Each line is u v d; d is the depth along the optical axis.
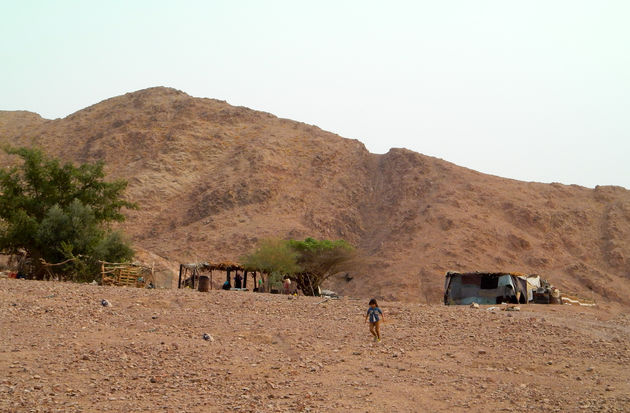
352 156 110.62
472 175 99.00
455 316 18.64
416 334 15.24
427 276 69.56
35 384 8.60
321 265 47.72
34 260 31.98
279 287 41.12
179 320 15.16
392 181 101.12
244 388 9.17
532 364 11.73
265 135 112.06
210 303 18.84
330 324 16.28
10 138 115.62
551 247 79.81
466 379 10.37
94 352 10.76
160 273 40.31
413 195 94.81
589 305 42.25
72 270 30.17
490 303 35.72
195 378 9.62
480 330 15.94
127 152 105.69
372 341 14.12
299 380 9.92
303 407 8.17
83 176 35.97
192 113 118.25
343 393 9.14
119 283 27.08
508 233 80.75
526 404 8.68
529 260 76.19
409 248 78.38
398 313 18.94
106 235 34.41
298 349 12.67
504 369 11.29
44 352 10.51
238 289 36.78
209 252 75.56
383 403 8.62
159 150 105.06
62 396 8.20
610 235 84.12
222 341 12.86
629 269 76.44
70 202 34.69
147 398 8.41
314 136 115.19
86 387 8.74
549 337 14.98
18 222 31.55
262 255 41.44
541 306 28.22
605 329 17.36
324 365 11.27
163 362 10.52
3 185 34.22
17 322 12.88
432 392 9.40
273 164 100.38
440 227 81.88
